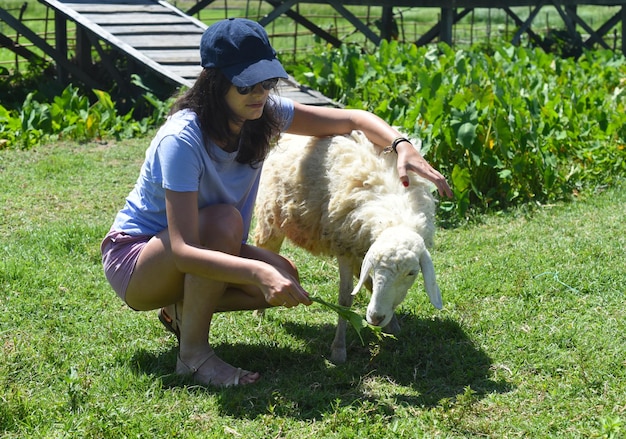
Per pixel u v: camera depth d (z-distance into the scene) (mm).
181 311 3754
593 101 8797
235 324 4336
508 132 6684
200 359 3658
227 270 3301
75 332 4180
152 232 3633
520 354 3926
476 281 4836
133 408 3395
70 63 13438
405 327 4289
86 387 3564
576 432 3223
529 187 6809
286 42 21500
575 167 7180
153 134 9727
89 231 5719
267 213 4301
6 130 9445
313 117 3982
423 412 3412
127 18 12023
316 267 5250
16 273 4855
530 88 9297
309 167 3998
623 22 17891
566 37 18219
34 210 6422
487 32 21672
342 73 10555
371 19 24391
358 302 4668
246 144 3588
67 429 3205
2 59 18188
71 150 8703
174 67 10438
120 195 6922
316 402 3480
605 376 3676
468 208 6531
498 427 3279
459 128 6566
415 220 3631
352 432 3205
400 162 3773
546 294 4633
